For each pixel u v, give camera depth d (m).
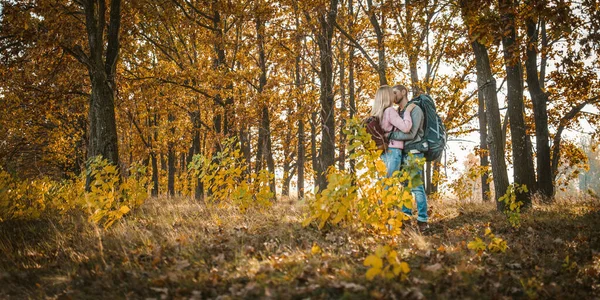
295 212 5.90
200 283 3.17
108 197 5.32
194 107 16.81
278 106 14.93
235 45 14.38
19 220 6.60
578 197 8.23
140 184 6.40
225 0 12.37
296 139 19.70
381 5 11.77
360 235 4.35
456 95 14.41
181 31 14.98
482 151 15.42
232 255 3.79
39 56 9.44
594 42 6.33
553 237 4.74
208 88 14.05
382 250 2.77
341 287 2.90
